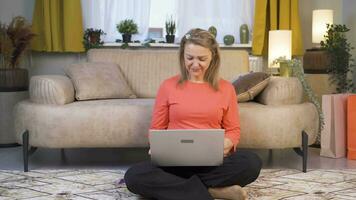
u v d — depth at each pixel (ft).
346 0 14.43
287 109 9.62
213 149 6.98
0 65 13.62
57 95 9.81
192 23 15.35
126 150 12.39
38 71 15.25
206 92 7.68
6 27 13.84
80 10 14.71
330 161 11.02
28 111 9.77
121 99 10.97
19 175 9.16
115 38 15.21
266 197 7.54
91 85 10.73
